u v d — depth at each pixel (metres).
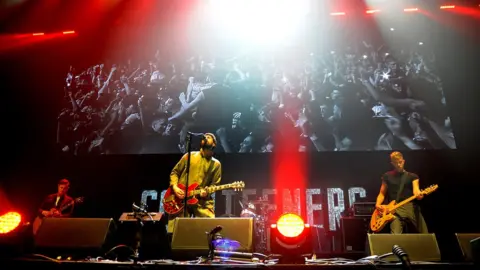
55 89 7.20
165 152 6.64
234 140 6.59
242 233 2.85
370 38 7.00
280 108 6.70
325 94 6.71
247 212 5.82
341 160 6.52
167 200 4.20
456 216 6.03
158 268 2.47
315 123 6.56
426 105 6.44
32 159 6.88
